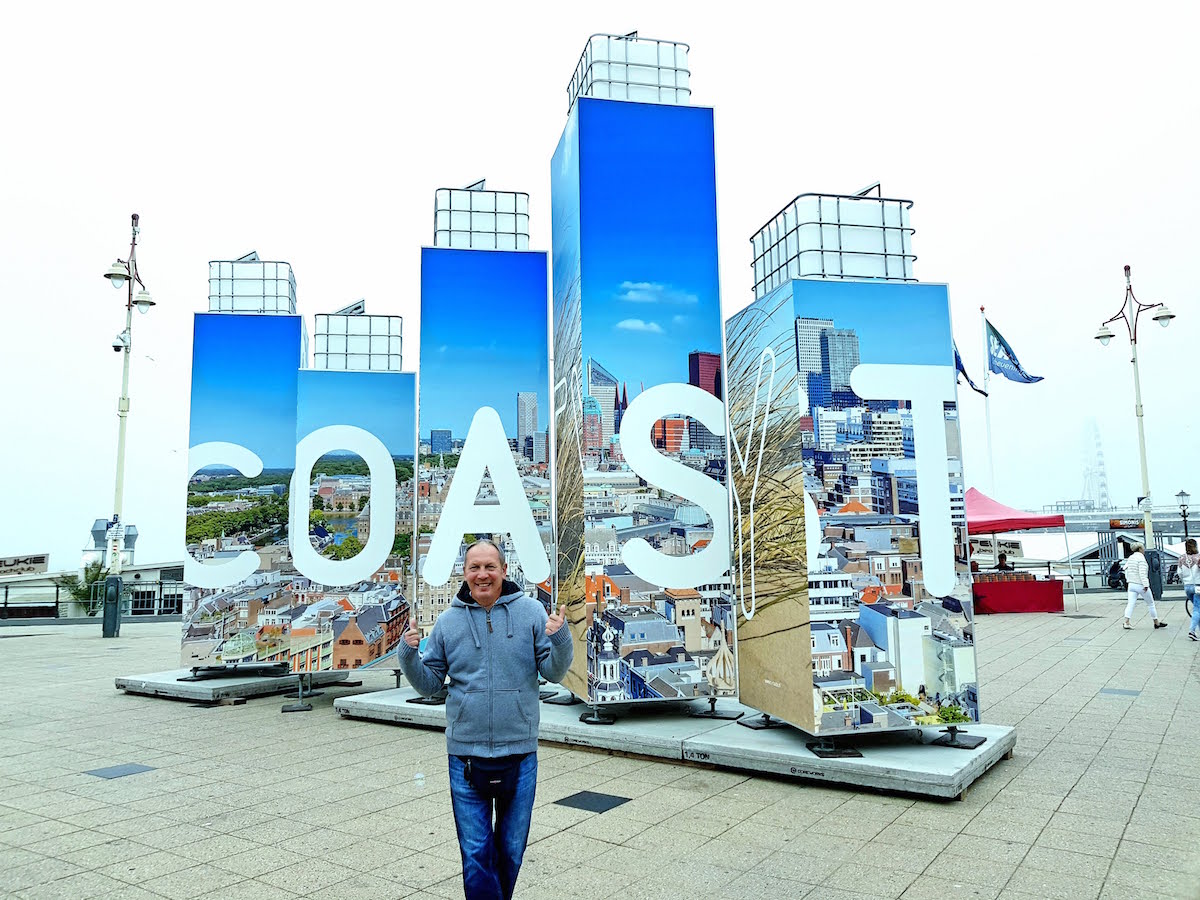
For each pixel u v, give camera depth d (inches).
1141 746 281.6
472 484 364.8
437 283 372.8
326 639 397.7
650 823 211.5
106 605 765.9
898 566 255.1
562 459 343.6
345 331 462.0
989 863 180.4
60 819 221.6
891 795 231.5
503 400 370.9
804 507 252.4
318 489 407.8
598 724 298.2
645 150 324.2
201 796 243.1
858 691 248.4
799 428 255.3
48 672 520.4
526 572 362.3
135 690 432.8
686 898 165.6
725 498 315.9
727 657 309.3
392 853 194.1
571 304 326.6
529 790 140.9
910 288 268.7
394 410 421.7
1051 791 232.4
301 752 301.1
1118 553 1173.7
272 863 188.2
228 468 449.1
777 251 305.9
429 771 272.5
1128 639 581.3
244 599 441.4
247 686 416.5
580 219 314.7
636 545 307.1
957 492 263.0
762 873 177.6
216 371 454.0
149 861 190.2
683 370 316.8
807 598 249.1
